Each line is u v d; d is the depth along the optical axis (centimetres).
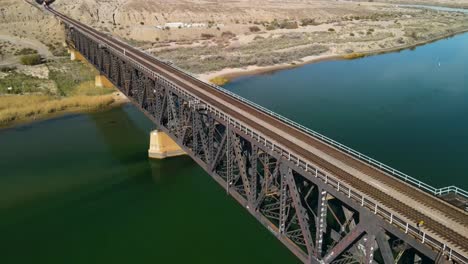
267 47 15512
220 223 4956
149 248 4531
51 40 15938
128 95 7138
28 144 7262
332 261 2673
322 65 13088
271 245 4553
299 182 3200
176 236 4728
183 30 18312
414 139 7038
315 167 2853
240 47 15575
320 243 2762
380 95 9688
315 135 4053
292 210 3366
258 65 12950
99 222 4994
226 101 5119
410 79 11150
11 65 12100
